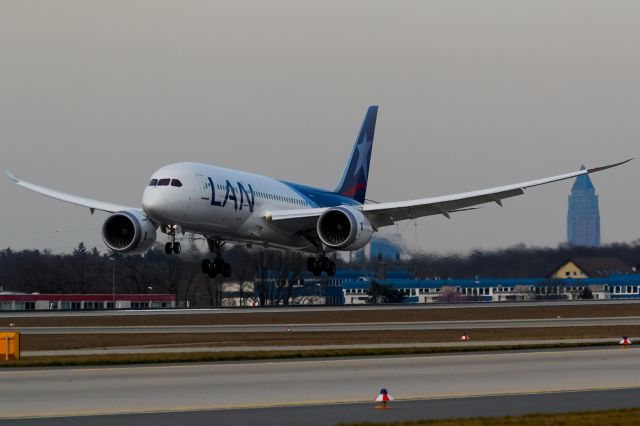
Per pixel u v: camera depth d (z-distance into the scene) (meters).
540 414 92.69
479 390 110.62
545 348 159.38
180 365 134.75
